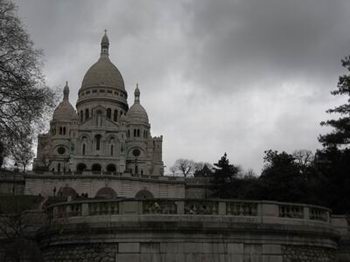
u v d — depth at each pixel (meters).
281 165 67.94
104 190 106.69
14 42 25.69
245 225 24.66
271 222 25.23
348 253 30.03
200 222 24.20
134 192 109.12
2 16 25.78
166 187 112.81
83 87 171.00
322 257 26.94
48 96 26.81
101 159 144.50
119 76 175.25
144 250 23.97
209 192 112.81
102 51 178.75
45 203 42.12
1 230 27.16
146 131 161.38
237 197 85.00
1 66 25.23
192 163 154.88
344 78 48.28
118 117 168.38
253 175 123.25
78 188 105.31
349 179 44.41
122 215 24.34
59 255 25.28
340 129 47.59
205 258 24.05
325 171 48.31
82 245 24.67
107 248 24.22
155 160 164.62
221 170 105.69
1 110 25.31
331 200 46.00
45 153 120.81
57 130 154.25
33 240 27.31
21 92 25.55
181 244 24.06
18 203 30.47
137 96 169.38
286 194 63.22
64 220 25.22
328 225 27.67
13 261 25.77
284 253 25.30
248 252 24.61
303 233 25.88
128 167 151.50
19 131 25.45
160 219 24.16
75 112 160.12
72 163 142.62
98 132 147.62
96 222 24.47
